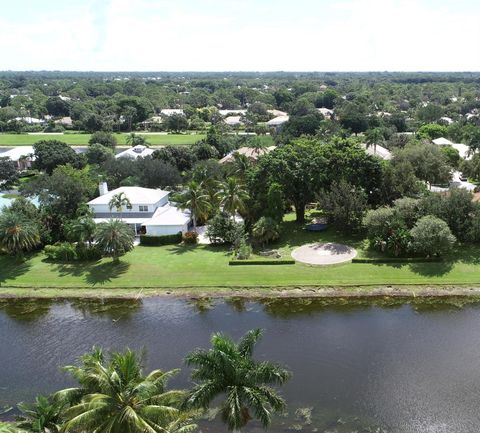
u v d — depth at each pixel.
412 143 118.75
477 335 46.91
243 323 51.44
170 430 26.31
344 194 71.25
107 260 68.31
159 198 85.19
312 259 65.38
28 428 27.06
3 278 64.38
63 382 42.09
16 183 117.19
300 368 42.22
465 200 66.19
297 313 53.19
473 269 60.50
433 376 40.41
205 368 28.02
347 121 173.38
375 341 46.53
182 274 63.09
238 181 79.75
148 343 48.16
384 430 33.94
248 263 64.94
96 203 81.62
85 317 54.50
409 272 60.53
